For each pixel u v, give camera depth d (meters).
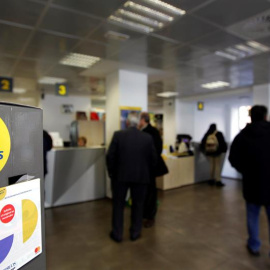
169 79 5.91
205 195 4.75
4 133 0.63
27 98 9.59
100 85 6.74
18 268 0.67
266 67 4.79
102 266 2.26
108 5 2.35
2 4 2.30
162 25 2.83
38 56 3.99
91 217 3.58
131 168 2.64
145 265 2.27
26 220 0.69
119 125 4.62
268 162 2.24
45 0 2.24
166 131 10.02
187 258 2.40
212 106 10.77
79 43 3.37
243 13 2.53
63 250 2.56
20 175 0.69
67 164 4.19
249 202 2.37
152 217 3.22
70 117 9.12
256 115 2.34
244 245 2.66
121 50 3.67
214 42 3.37
